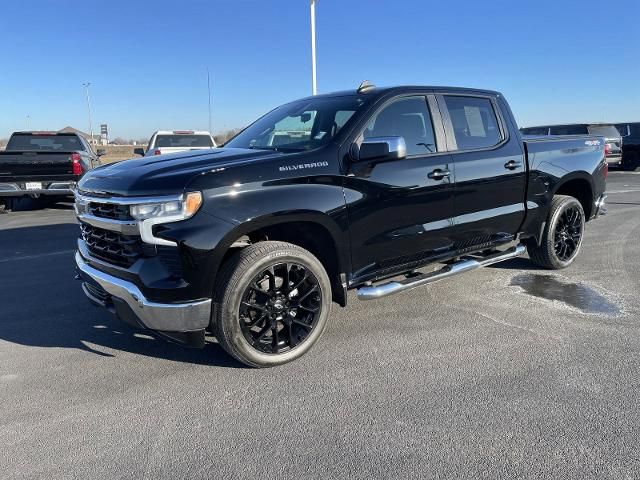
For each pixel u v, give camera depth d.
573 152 5.73
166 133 14.52
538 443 2.71
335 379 3.46
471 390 3.27
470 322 4.41
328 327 4.36
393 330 4.27
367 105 4.07
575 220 5.86
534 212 5.33
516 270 5.96
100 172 3.79
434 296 5.10
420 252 4.37
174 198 3.16
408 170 4.14
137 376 3.57
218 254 3.25
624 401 3.10
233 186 3.31
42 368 3.70
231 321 3.38
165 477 2.53
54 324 4.55
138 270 3.27
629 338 4.02
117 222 3.33
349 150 3.84
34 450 2.75
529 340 4.02
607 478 2.43
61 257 7.20
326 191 3.66
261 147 4.25
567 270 5.95
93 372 3.63
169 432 2.90
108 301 3.64
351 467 2.56
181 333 3.35
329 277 4.00
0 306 5.05
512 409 3.04
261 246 3.48
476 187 4.66
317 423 2.95
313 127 4.16
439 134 4.48
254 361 3.54
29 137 12.97
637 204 11.48
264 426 2.93
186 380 3.49
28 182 10.97
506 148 4.98
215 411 3.10
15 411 3.14
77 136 13.31
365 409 3.08
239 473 2.54
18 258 7.14
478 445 2.70
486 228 4.86
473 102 4.87
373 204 3.93
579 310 4.65
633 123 22.03
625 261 6.34
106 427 2.96
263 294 3.53
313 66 17.41
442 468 2.53
